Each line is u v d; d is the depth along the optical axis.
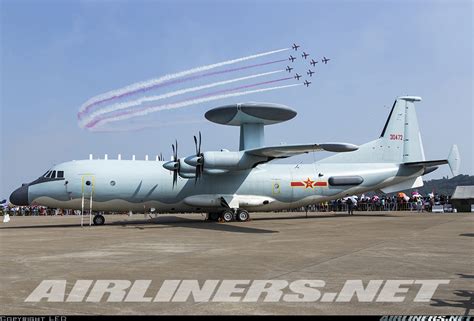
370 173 28.66
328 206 47.91
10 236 17.30
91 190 24.08
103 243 14.23
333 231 18.11
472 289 6.98
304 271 8.60
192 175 24.00
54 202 24.08
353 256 10.59
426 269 8.73
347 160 28.83
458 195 39.56
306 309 5.90
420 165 29.33
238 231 18.66
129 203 24.84
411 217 29.06
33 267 9.31
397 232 17.25
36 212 51.25
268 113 25.34
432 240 14.15
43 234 18.20
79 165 24.42
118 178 24.48
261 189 26.53
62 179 23.97
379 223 22.86
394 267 8.98
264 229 19.61
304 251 11.64
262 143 26.67
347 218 28.41
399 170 29.38
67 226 23.98
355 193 28.62
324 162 28.52
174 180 23.98
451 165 27.45
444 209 42.12
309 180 27.44
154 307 6.06
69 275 8.35
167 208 25.61
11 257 10.90
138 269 8.97
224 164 23.52
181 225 23.02
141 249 12.46
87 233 18.52
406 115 30.44
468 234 16.19
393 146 29.80
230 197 25.72
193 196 25.41
